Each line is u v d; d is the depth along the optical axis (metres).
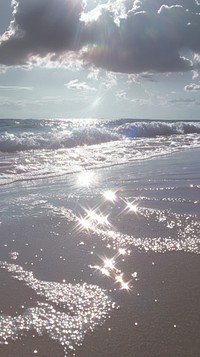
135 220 5.24
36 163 10.73
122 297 3.08
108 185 7.71
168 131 28.27
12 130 27.75
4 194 6.81
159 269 3.65
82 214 5.57
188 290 3.22
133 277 3.47
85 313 2.83
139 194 6.80
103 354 2.34
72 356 2.32
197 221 5.17
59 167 10.17
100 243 4.38
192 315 2.81
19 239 4.47
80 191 7.16
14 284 3.29
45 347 2.40
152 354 2.34
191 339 2.50
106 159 12.03
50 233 4.71
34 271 3.58
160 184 7.71
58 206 6.02
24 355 2.32
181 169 9.76
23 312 2.82
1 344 2.42
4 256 3.93
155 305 2.95
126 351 2.37
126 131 25.41
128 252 4.09
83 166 10.46
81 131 19.52
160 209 5.77
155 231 4.76
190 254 4.04
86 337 2.52
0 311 2.82
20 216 5.43
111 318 2.75
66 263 3.79
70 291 3.18
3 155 12.55
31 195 6.78
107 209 5.84
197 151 14.93
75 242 4.40
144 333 2.56
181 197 6.52
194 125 30.92
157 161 11.56
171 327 2.64
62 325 2.65
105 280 3.41
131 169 9.88
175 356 2.32
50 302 2.99
